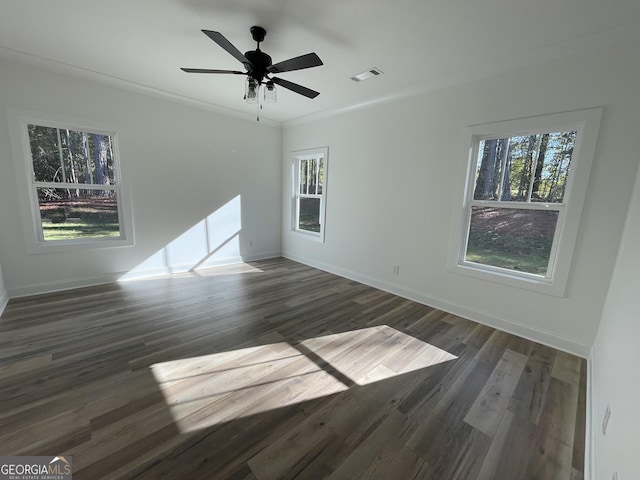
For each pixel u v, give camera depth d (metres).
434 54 2.46
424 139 3.17
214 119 4.27
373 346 2.36
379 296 3.53
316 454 1.36
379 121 3.60
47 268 3.22
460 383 1.92
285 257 5.48
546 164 2.45
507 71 2.51
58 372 1.89
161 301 3.15
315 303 3.25
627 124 2.00
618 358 1.31
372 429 1.52
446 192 3.03
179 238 4.18
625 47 1.97
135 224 3.74
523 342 2.50
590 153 2.14
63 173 3.23
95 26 2.21
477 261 2.95
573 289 2.30
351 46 2.37
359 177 3.92
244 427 1.50
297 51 2.49
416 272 3.39
